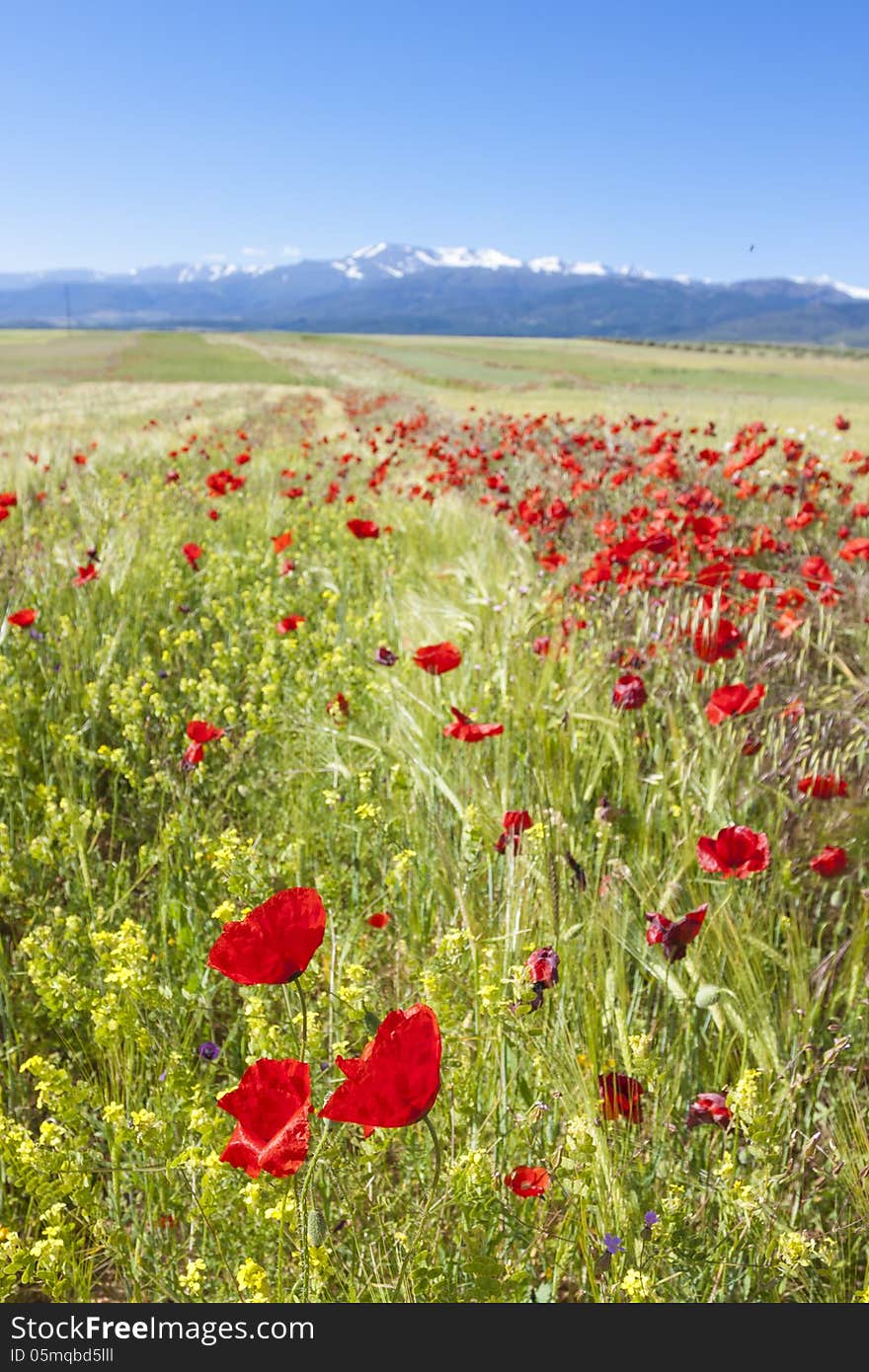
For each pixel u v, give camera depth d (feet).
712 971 7.59
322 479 39.93
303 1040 5.56
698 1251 5.82
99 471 39.34
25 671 15.43
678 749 10.62
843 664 13.05
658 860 9.53
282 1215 5.32
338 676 14.21
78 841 9.48
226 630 18.48
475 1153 5.27
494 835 9.49
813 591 16.96
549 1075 6.24
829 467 34.76
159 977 8.35
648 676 13.32
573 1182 5.71
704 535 18.16
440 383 199.11
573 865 7.79
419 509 29.91
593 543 23.43
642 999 8.13
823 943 9.32
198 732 10.84
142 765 12.71
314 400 117.91
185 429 62.08
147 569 21.04
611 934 7.37
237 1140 4.59
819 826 9.50
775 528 25.31
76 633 16.19
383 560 23.72
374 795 10.62
